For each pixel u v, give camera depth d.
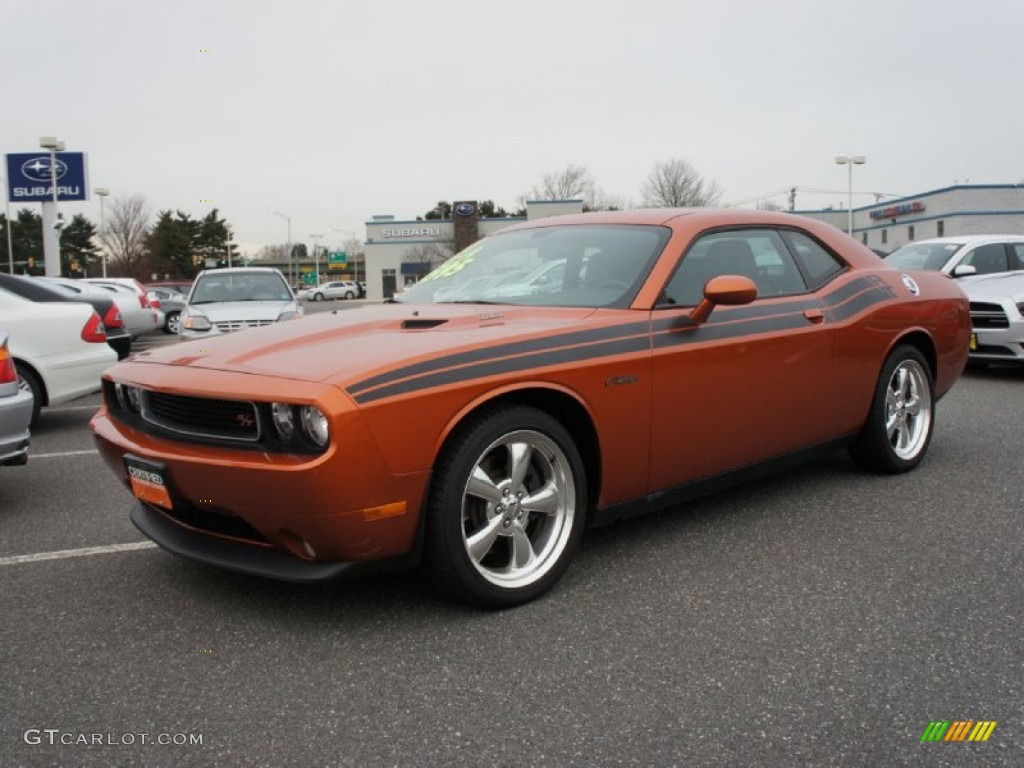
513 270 4.00
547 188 73.50
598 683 2.53
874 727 2.28
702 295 3.69
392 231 73.69
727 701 2.42
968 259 10.12
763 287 4.04
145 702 2.47
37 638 2.90
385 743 2.24
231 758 2.19
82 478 5.30
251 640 2.86
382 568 2.82
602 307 3.48
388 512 2.71
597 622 2.95
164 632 2.93
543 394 3.11
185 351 3.27
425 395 2.76
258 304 10.44
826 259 4.47
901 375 4.79
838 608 3.04
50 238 31.72
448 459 2.86
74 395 6.91
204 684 2.57
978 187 48.94
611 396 3.26
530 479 3.22
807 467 5.06
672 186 60.09
